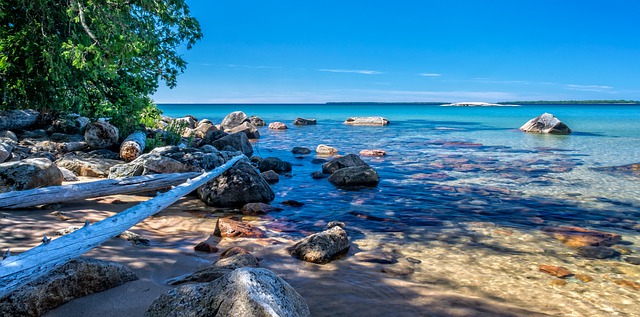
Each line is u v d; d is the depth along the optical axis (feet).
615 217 28.48
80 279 11.79
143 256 16.76
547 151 70.54
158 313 9.62
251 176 31.83
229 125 132.77
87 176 35.04
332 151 68.80
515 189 38.37
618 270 18.42
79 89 52.44
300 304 10.63
